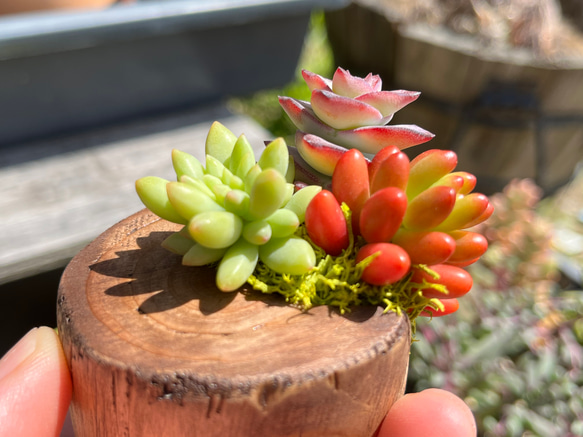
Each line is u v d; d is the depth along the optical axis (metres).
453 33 0.24
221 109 0.25
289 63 0.27
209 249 0.08
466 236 0.09
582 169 0.32
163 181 0.08
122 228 0.10
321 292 0.08
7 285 0.18
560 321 0.19
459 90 0.23
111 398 0.07
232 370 0.07
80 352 0.07
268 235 0.08
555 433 0.16
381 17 0.24
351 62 0.28
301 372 0.07
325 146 0.09
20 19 0.18
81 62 0.20
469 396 0.17
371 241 0.08
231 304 0.08
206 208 0.08
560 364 0.18
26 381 0.08
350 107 0.09
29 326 0.19
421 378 0.17
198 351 0.07
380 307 0.08
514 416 0.16
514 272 0.20
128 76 0.22
